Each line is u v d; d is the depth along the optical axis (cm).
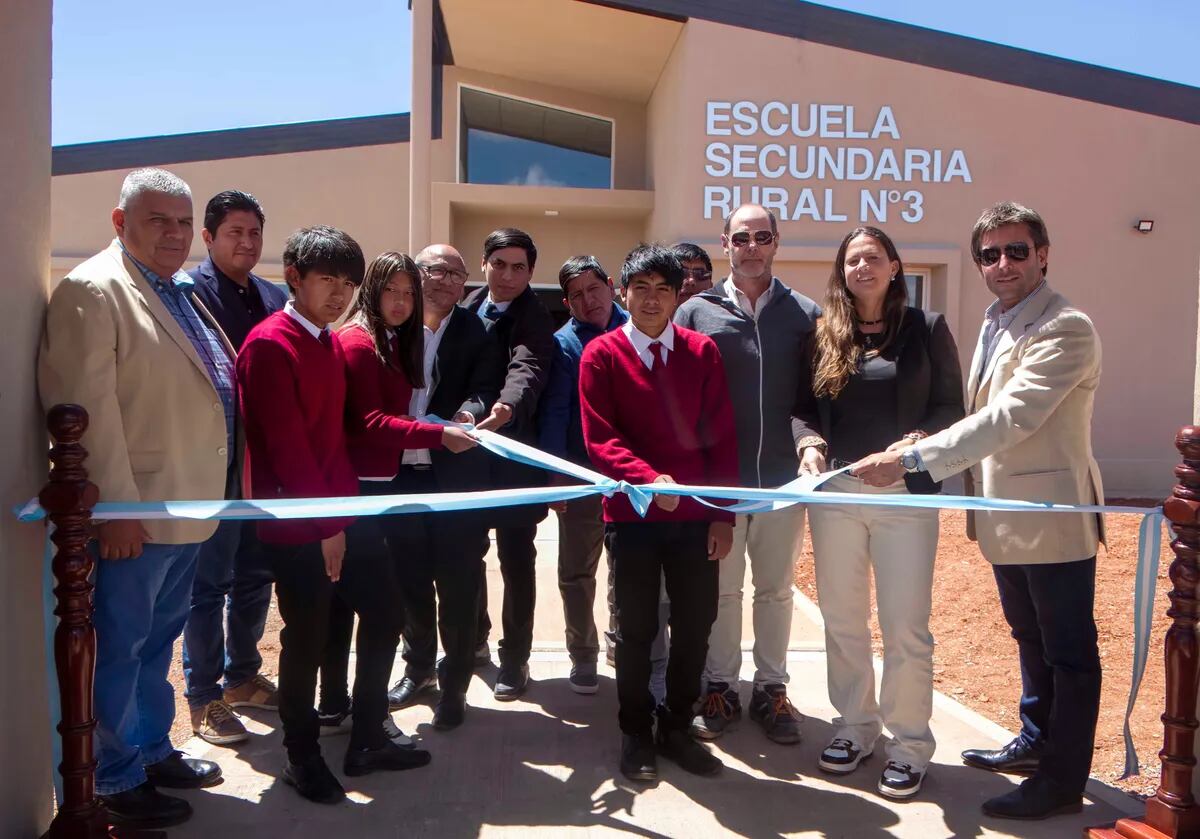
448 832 295
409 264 343
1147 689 452
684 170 1010
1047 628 310
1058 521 303
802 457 337
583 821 303
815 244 1022
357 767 333
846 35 1019
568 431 424
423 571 385
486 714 394
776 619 379
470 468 366
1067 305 310
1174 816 274
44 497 247
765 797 322
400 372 347
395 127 1183
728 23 1008
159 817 293
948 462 302
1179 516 272
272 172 1165
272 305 402
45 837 255
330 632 361
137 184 294
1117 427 1059
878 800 321
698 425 338
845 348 339
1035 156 1041
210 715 361
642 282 329
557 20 1053
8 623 254
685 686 341
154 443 292
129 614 288
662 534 329
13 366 258
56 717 271
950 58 1028
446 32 1122
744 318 371
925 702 326
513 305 399
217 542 359
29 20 266
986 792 328
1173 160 1055
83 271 282
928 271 1059
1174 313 1062
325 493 303
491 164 1285
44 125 276
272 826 297
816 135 1020
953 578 645
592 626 422
